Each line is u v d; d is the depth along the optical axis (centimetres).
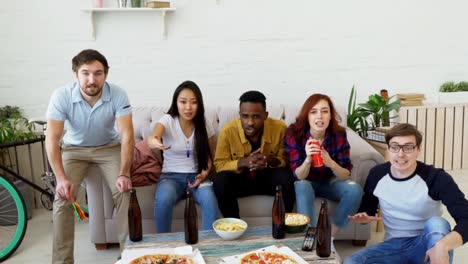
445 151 388
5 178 250
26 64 339
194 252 164
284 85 370
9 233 286
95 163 245
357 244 261
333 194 237
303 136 239
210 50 357
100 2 332
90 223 253
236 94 366
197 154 247
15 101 343
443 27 380
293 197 238
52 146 222
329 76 374
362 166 246
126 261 159
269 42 361
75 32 340
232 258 159
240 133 248
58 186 221
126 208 234
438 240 167
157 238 181
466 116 383
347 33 368
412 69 385
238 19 354
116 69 351
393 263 183
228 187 235
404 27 375
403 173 185
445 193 174
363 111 326
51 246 268
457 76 392
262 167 237
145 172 249
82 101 226
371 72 379
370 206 201
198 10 349
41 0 331
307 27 362
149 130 288
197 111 245
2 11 329
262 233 183
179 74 358
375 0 366
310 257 161
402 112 374
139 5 335
